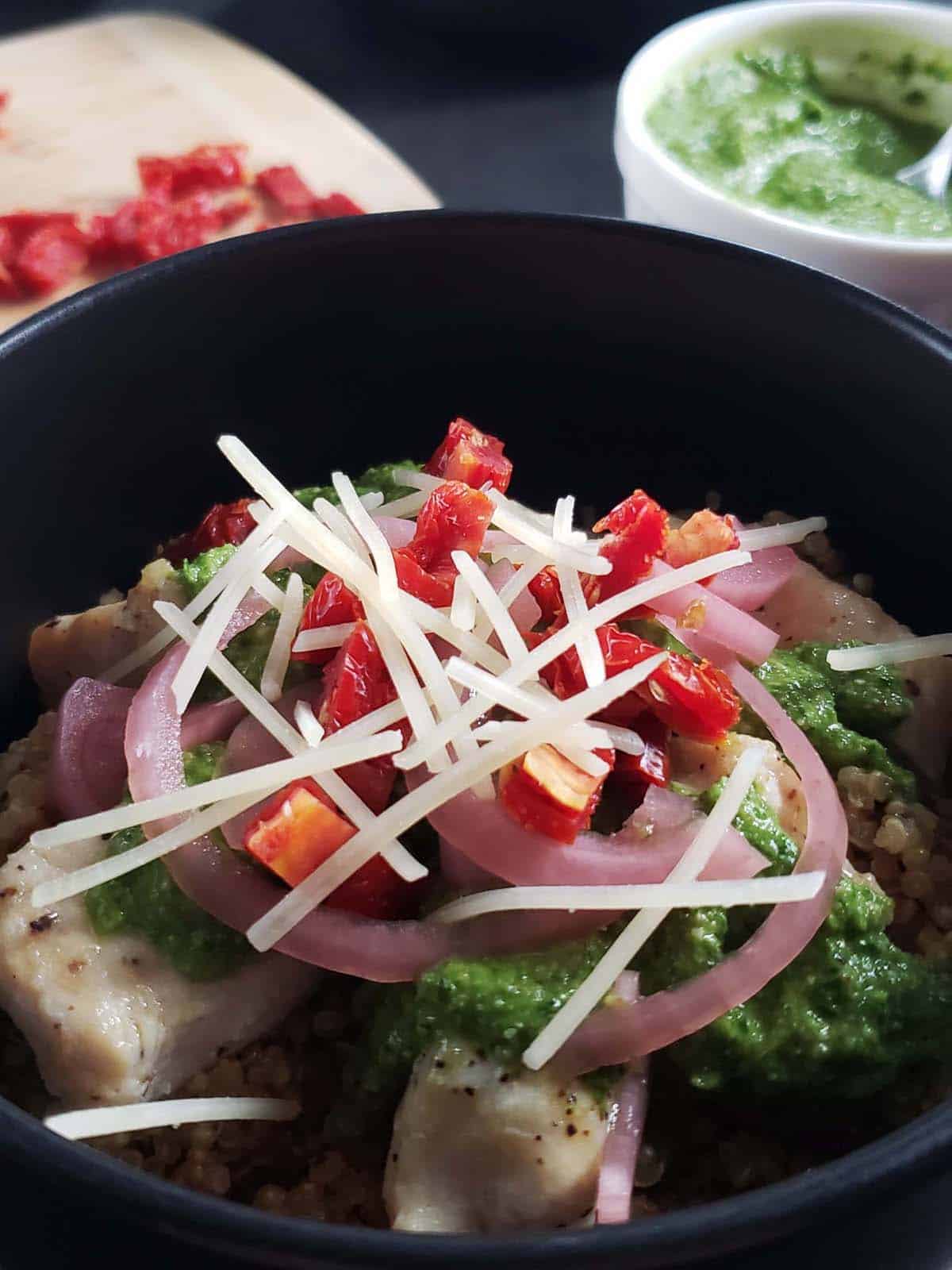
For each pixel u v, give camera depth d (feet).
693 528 0.58
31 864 0.51
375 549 0.52
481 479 0.60
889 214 0.99
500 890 0.46
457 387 0.73
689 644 0.56
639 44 1.35
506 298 0.70
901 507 0.65
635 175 1.00
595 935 0.47
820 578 0.63
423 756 0.47
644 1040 0.45
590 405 0.73
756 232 0.93
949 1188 0.38
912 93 1.08
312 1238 0.35
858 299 0.63
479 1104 0.44
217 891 0.48
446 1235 0.35
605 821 0.50
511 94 1.31
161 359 0.66
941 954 0.52
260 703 0.51
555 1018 0.45
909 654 0.58
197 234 1.05
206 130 1.14
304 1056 0.51
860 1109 0.49
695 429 0.72
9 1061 0.52
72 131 1.13
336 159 1.12
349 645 0.50
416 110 1.29
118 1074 0.47
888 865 0.55
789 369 0.67
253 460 0.54
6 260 1.01
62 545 0.66
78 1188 0.36
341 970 0.47
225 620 0.52
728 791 0.48
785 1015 0.47
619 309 0.69
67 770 0.56
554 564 0.54
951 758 0.60
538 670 0.51
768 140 1.05
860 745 0.56
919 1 1.35
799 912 0.47
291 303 0.68
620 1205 0.44
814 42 1.10
